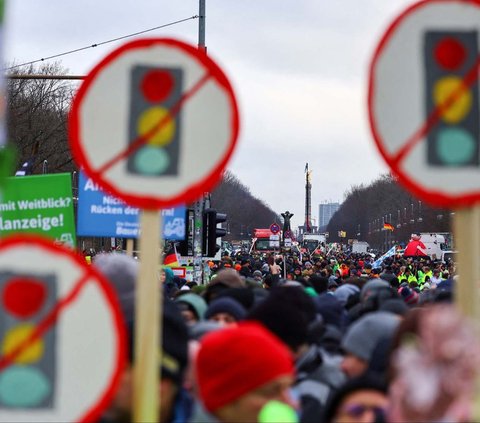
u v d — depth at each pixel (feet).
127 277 33.88
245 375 24.67
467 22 25.17
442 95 25.07
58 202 60.75
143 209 25.32
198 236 147.43
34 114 347.15
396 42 25.29
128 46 25.70
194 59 25.66
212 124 25.57
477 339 19.45
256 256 420.77
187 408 30.94
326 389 34.27
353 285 71.36
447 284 78.38
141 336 23.88
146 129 25.61
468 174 24.90
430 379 18.35
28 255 22.81
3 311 22.75
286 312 36.65
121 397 25.98
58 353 22.76
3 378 22.71
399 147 25.18
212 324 38.17
